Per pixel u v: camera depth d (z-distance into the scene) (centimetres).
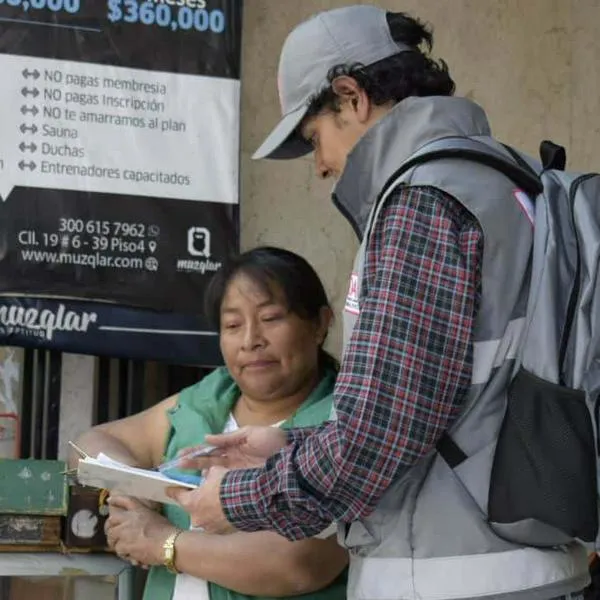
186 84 469
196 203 467
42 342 448
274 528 240
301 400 350
